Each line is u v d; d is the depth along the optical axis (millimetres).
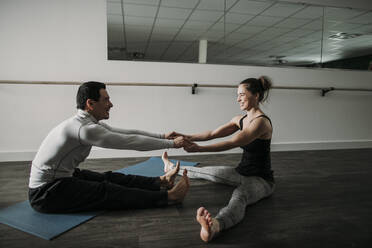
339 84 3652
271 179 1720
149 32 3062
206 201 1672
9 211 1460
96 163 2695
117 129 1767
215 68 3236
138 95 3045
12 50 2721
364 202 1683
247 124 1705
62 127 1342
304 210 1545
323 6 3424
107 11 2881
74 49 2848
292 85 3498
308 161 2863
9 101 2758
